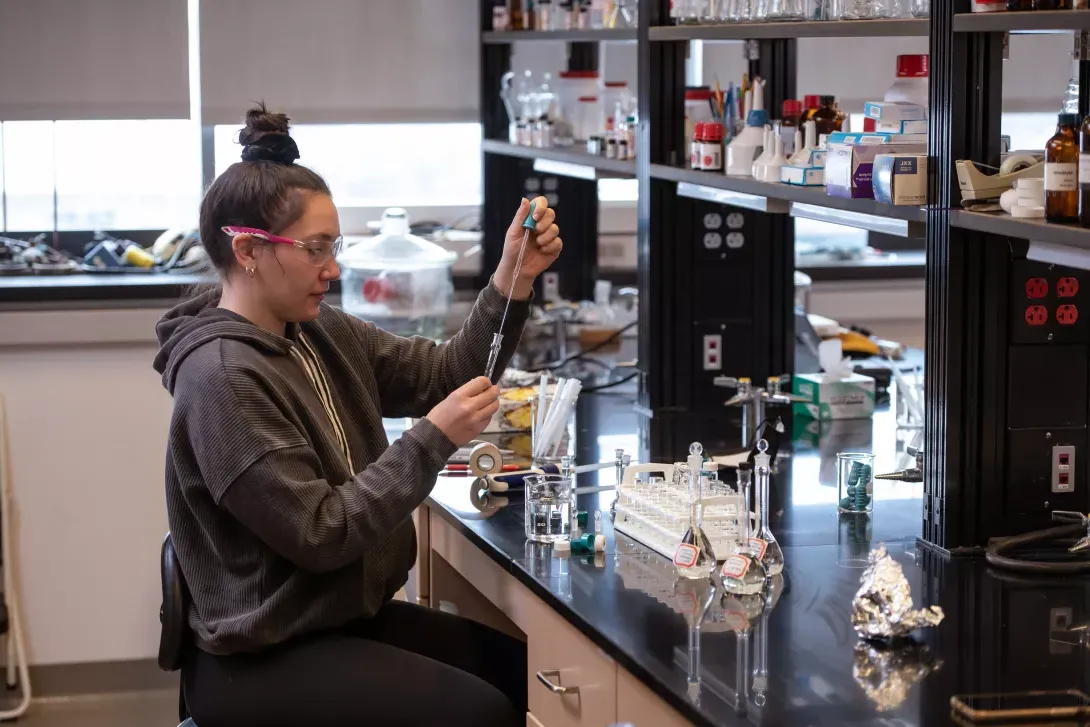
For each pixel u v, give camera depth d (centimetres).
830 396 313
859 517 234
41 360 396
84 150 438
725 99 306
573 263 450
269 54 431
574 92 398
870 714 149
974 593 191
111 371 401
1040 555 205
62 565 407
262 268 201
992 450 208
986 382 206
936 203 203
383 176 463
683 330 326
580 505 244
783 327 333
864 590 174
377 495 191
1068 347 207
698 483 203
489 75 432
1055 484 211
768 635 175
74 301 398
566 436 268
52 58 418
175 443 195
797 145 260
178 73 428
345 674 195
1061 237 171
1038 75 452
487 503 246
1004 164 200
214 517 197
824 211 239
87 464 404
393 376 236
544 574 203
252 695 197
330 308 229
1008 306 205
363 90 441
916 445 289
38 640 407
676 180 299
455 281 445
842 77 456
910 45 457
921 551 212
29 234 439
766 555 198
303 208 200
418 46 443
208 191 204
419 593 272
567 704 195
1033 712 147
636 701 171
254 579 197
